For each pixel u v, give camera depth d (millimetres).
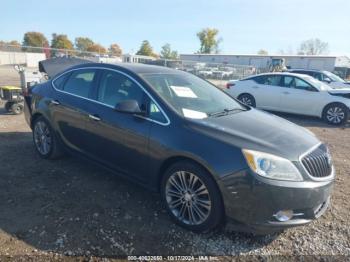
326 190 3057
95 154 4102
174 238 3102
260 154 2883
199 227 3145
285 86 10758
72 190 3971
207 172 3023
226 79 28203
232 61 59500
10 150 5340
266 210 2820
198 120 3354
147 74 3959
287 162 2889
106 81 4086
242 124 3449
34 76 8672
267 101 11016
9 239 2961
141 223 3320
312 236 3246
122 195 3895
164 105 3455
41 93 4918
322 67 50781
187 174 3182
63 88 4633
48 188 3998
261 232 2936
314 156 3107
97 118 3928
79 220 3316
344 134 8375
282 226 2867
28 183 4113
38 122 4949
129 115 3637
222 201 2984
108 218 3381
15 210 3453
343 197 4172
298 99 10352
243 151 2902
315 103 10047
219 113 3736
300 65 52312
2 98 8438
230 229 3055
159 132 3334
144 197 3867
